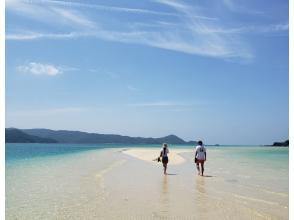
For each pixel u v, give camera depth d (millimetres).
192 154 55750
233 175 22562
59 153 65438
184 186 17344
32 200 13695
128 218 10797
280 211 11695
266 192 15539
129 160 39188
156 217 10914
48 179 20188
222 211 11695
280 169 27359
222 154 65312
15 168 27984
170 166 30391
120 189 16359
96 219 10711
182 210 11820
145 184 18047
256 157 51125
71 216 11094
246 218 10789
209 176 21953
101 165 31266
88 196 14531
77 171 25188
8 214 11406
